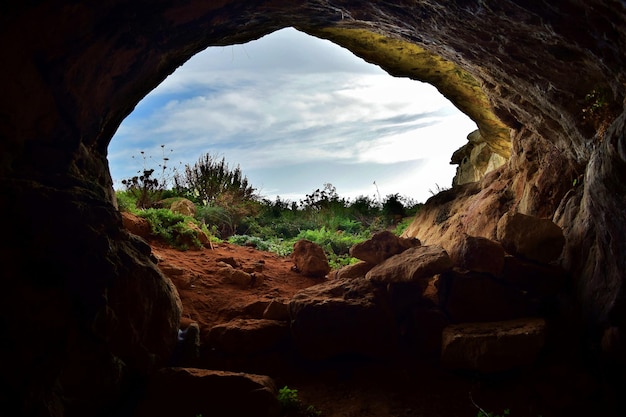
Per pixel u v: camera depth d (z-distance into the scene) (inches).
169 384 183.0
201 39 211.8
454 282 238.7
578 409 194.1
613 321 192.2
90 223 178.2
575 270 231.5
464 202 378.0
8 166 160.1
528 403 198.1
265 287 296.7
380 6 199.3
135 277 189.3
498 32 189.3
